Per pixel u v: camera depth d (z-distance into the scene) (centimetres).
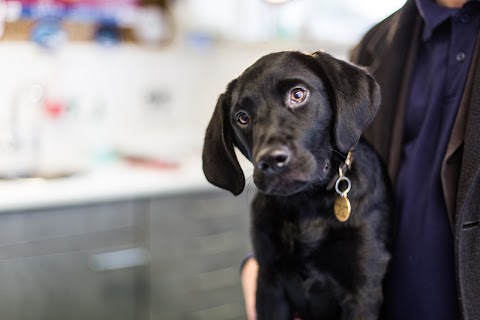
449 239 110
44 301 217
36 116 277
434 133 116
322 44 294
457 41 112
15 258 209
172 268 250
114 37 301
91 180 240
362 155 119
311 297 125
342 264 118
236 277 272
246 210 270
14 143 270
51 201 212
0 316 209
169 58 327
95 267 227
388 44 124
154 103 325
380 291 119
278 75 112
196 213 253
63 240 218
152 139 306
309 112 111
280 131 107
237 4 327
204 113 347
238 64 329
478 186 99
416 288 115
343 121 109
